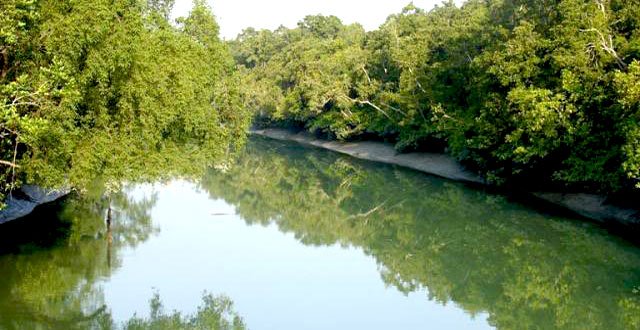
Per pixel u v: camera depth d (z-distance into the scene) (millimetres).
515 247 30797
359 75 73125
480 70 44250
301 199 47219
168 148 28000
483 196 44656
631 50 33062
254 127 111375
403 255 30641
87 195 38000
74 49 19734
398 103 63375
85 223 32500
